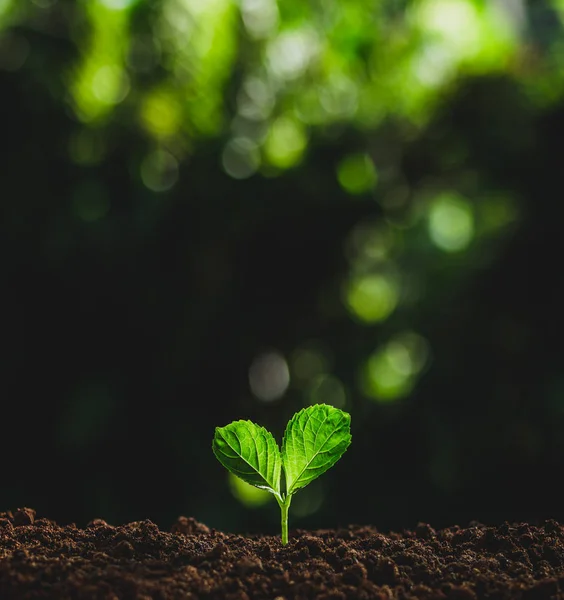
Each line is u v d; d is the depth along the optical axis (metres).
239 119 1.25
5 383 1.21
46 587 0.50
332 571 0.53
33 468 1.21
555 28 1.34
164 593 0.50
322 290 1.28
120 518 1.18
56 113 1.19
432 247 1.29
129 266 1.20
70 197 1.20
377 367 1.32
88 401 1.18
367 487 1.24
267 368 1.30
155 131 1.22
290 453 0.58
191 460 1.22
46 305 1.21
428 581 0.53
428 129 1.26
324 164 1.25
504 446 1.18
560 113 1.23
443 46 1.26
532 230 1.23
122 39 1.21
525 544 0.58
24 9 1.19
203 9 1.22
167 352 1.23
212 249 1.22
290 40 1.26
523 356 1.21
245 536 0.64
